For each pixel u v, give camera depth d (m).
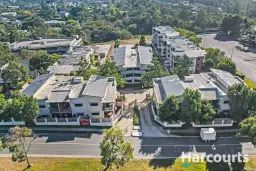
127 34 148.38
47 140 53.56
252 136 43.56
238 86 53.97
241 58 99.31
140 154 48.31
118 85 74.44
